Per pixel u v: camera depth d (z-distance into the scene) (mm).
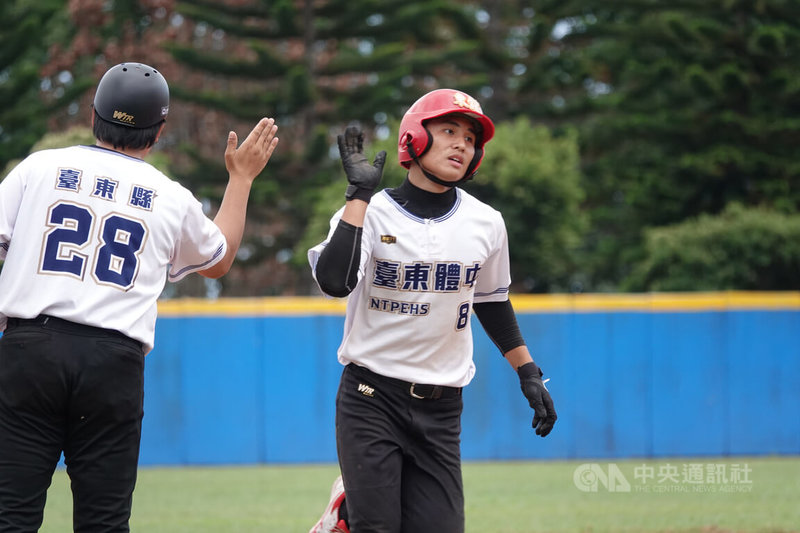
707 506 25391
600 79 97375
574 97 93625
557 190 69438
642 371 39062
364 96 78375
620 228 92250
